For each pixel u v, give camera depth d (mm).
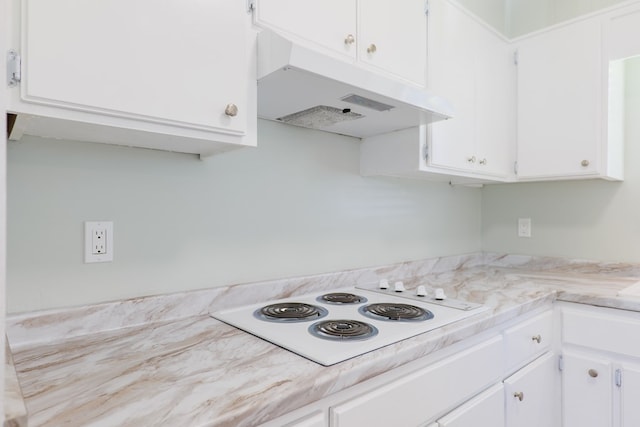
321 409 734
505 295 1447
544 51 1878
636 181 1847
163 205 1124
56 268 953
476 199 2375
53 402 614
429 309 1206
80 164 984
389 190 1829
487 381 1146
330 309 1211
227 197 1265
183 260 1164
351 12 1194
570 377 1525
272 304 1276
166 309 1105
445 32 1579
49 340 922
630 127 1862
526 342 1365
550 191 2127
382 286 1541
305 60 921
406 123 1439
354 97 1134
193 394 643
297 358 808
